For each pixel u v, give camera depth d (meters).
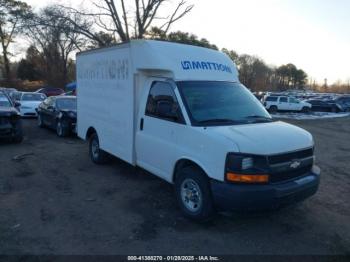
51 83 50.28
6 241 3.94
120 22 20.28
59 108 11.86
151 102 5.35
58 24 20.66
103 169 7.23
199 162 4.30
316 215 4.91
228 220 4.64
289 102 33.03
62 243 3.93
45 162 7.80
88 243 3.95
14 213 4.77
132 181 6.39
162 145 5.04
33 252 3.71
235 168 3.88
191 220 4.61
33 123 15.69
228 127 4.39
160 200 5.37
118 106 6.25
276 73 99.94
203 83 5.07
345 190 6.14
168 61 4.97
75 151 9.10
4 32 46.25
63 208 5.00
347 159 9.05
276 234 4.27
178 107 4.74
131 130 5.82
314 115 28.92
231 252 3.82
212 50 5.77
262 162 3.91
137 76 5.62
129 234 4.19
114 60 6.27
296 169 4.26
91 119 7.63
